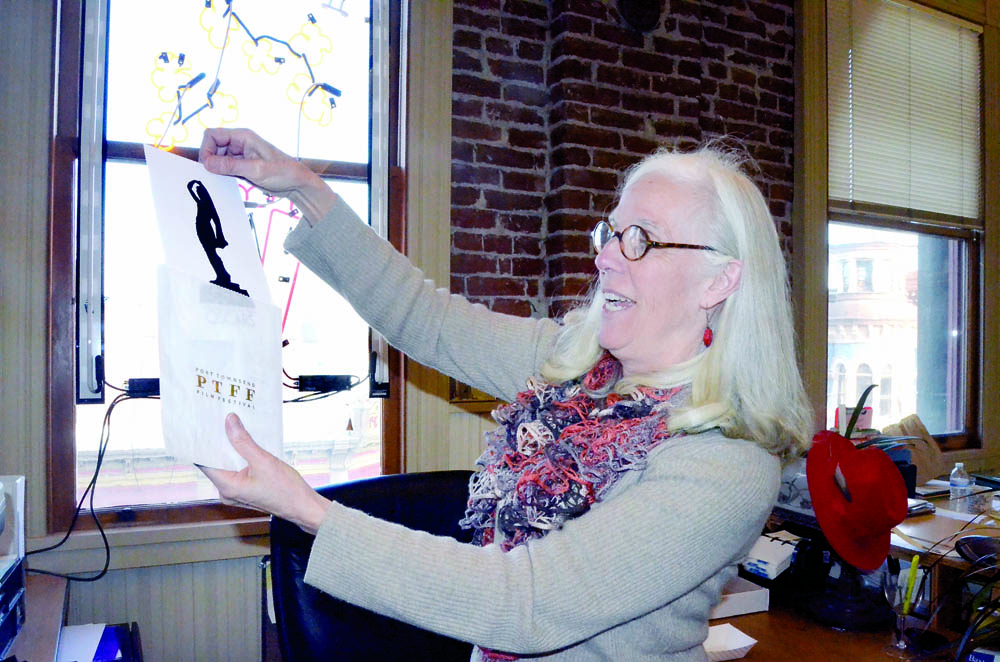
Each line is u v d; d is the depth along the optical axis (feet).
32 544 6.05
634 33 8.54
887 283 11.18
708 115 9.40
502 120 8.13
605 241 3.02
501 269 8.13
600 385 3.13
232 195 2.92
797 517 5.62
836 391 10.66
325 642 4.23
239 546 6.69
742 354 2.69
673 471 2.45
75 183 6.40
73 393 6.38
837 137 10.46
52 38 6.22
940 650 4.32
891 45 11.02
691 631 2.67
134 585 6.41
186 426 2.11
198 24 6.76
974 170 11.96
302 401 7.18
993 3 11.98
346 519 2.17
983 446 11.87
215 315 2.31
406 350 3.69
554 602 2.16
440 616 2.10
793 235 10.09
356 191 7.54
